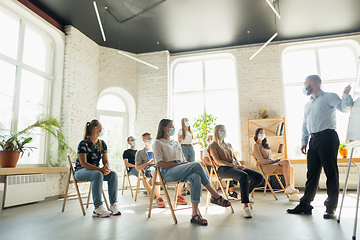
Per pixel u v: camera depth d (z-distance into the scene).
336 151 2.67
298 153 5.96
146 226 2.40
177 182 2.63
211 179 3.46
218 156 3.21
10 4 4.22
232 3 4.71
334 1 4.67
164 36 5.93
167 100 6.52
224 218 2.69
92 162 3.12
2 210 3.49
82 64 5.63
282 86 6.04
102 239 2.01
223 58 6.80
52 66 5.22
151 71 6.70
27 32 4.73
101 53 6.34
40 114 4.72
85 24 5.34
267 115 5.82
